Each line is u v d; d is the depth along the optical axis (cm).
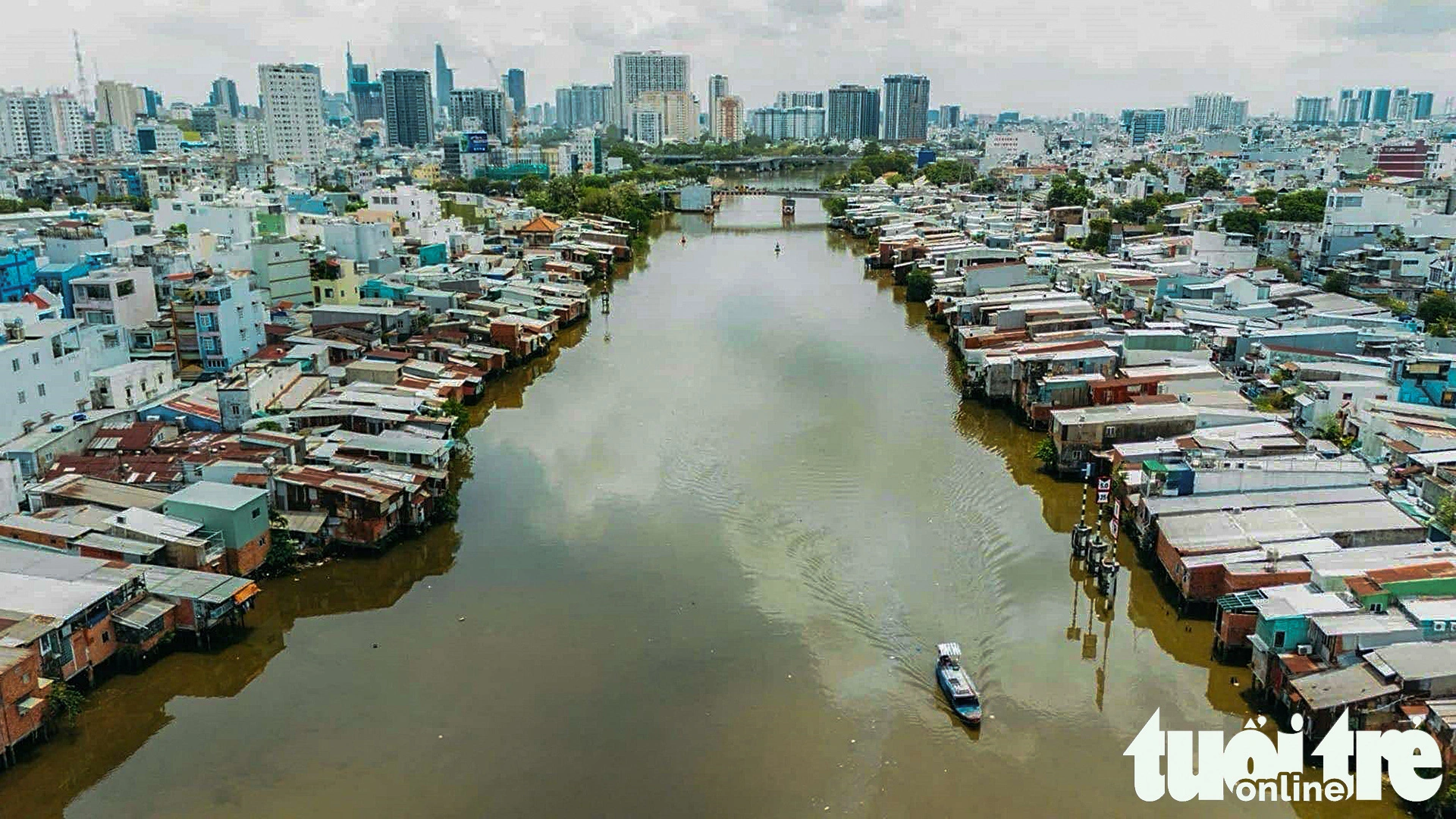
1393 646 4359
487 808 4116
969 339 10206
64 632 4631
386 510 6231
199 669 5078
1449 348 8738
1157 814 4069
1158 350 9012
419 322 10762
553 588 5878
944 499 7075
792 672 5044
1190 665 5094
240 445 6781
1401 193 16612
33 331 7556
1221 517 5825
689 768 4350
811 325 12612
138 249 10794
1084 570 6044
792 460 7794
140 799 4169
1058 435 7450
